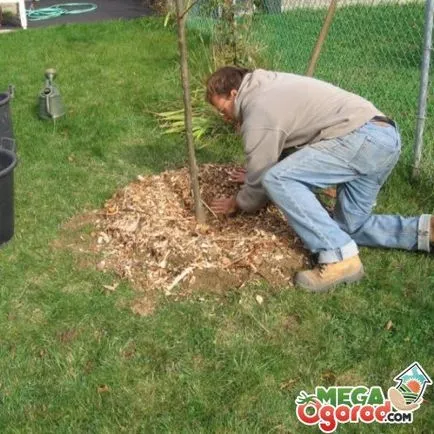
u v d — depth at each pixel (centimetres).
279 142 350
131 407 288
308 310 343
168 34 971
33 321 346
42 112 634
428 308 344
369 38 869
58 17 1275
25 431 278
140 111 657
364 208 376
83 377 306
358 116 344
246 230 402
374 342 321
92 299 361
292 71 707
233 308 347
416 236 383
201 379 302
